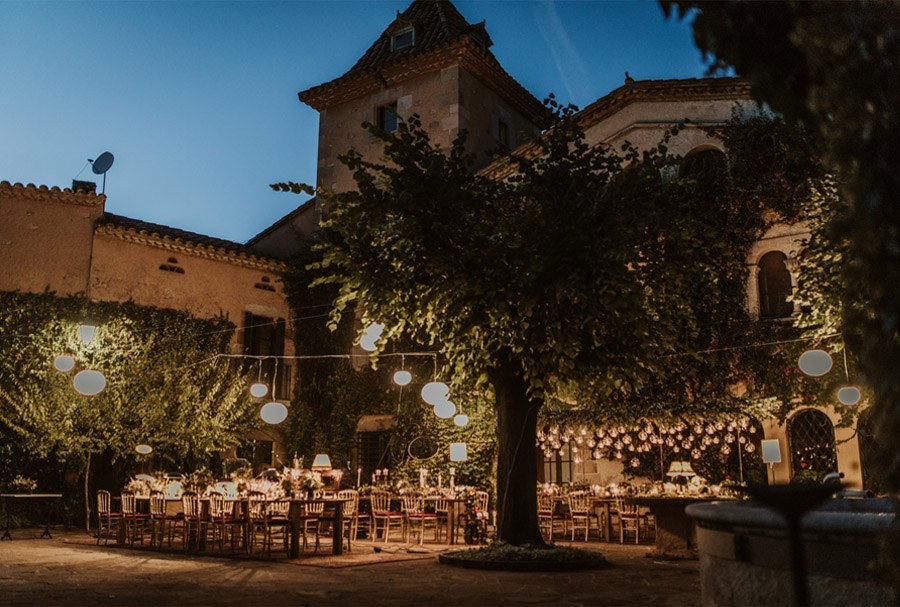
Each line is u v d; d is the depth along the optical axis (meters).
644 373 10.62
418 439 17.42
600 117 17.08
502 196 11.19
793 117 2.60
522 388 10.86
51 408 15.27
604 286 9.02
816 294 11.36
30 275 16.16
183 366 17.06
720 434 14.34
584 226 9.73
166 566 9.77
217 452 18.02
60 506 15.92
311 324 19.73
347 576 9.02
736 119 15.25
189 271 18.33
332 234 11.26
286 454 18.97
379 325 10.87
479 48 20.61
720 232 14.88
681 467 12.63
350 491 12.77
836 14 2.31
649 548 13.01
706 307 14.70
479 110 20.97
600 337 9.88
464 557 10.11
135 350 16.59
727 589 4.44
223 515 11.39
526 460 10.72
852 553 3.61
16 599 7.05
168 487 12.52
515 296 9.48
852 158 2.28
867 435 12.88
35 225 16.41
